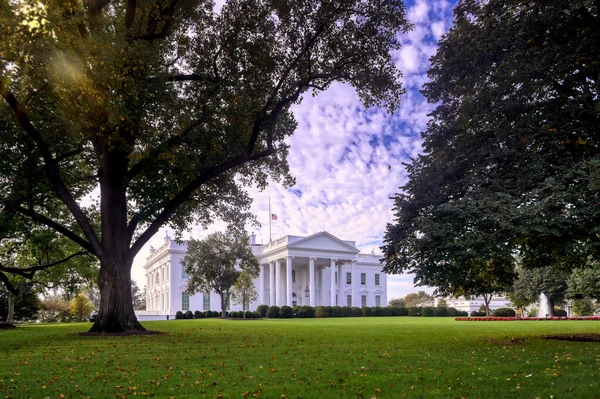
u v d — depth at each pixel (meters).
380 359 9.05
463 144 13.27
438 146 14.37
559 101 12.35
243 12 15.99
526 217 10.15
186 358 9.44
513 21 12.71
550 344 11.47
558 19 11.80
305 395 5.81
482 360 8.72
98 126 13.76
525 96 12.77
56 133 15.41
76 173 19.84
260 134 19.83
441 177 13.20
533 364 7.99
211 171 17.36
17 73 12.66
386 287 73.31
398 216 13.27
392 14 16.25
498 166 12.56
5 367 8.35
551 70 12.21
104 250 16.62
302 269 67.31
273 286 62.97
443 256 11.23
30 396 5.91
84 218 16.12
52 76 11.70
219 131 16.45
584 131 11.73
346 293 69.12
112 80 12.38
